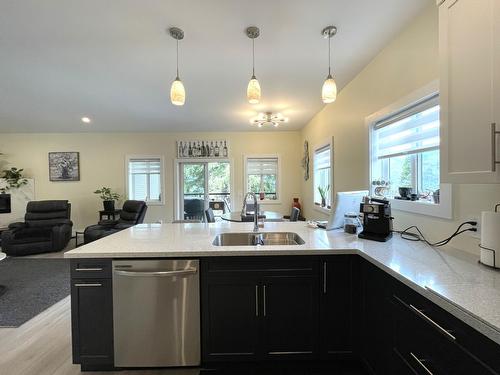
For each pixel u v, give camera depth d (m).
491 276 1.16
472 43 1.10
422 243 1.77
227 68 2.82
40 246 4.51
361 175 2.83
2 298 2.84
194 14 1.92
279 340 1.69
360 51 2.44
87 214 6.05
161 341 1.67
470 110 1.11
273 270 1.66
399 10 1.87
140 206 5.02
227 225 2.59
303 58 2.59
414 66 1.95
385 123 2.43
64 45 2.36
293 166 6.15
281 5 1.83
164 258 1.65
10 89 3.46
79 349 1.67
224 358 1.68
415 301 1.13
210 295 1.66
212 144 6.10
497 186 1.32
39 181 5.98
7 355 1.92
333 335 1.69
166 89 3.46
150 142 6.07
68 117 4.84
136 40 2.27
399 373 1.26
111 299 1.65
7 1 1.77
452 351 0.92
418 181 2.08
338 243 1.79
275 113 4.63
